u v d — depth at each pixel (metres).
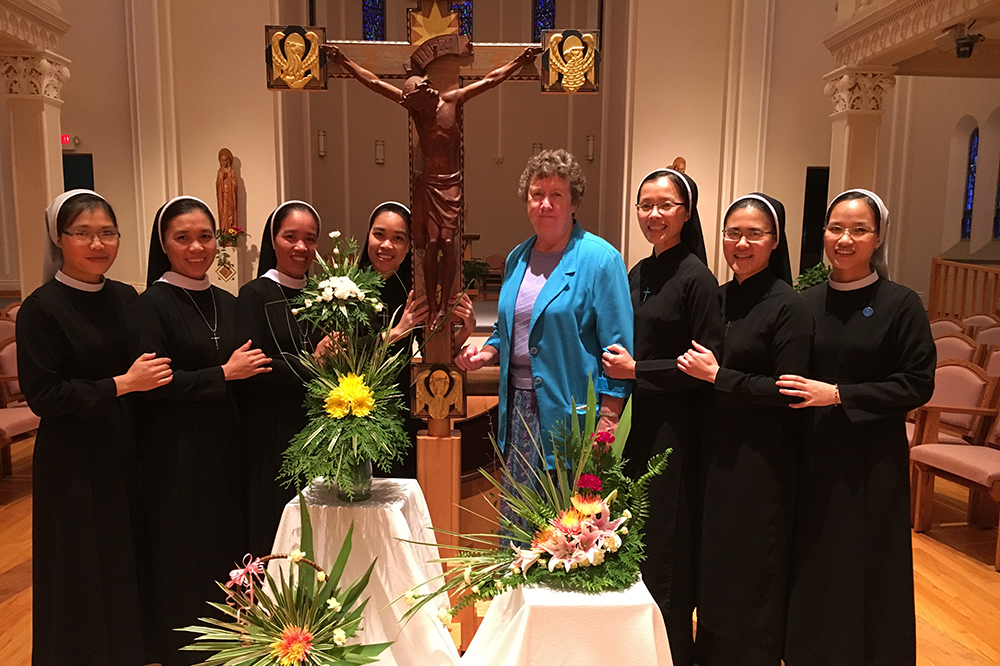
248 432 2.66
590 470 2.02
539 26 13.98
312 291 2.29
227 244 8.87
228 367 2.44
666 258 2.48
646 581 2.41
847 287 2.40
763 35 8.95
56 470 2.25
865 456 2.28
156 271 2.61
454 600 2.58
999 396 4.30
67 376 2.30
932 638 3.07
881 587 2.27
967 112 10.53
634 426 2.45
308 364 2.35
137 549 2.46
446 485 2.54
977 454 4.08
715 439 2.37
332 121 13.71
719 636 2.42
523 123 14.31
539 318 2.33
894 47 6.03
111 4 8.62
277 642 2.00
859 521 2.26
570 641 1.83
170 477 2.43
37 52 6.09
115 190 8.94
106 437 2.32
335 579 2.07
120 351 2.40
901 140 10.64
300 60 2.29
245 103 8.88
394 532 2.18
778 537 2.32
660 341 2.42
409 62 2.32
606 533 1.92
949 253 10.79
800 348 2.28
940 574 3.72
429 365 2.46
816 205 9.30
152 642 2.49
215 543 2.49
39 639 2.29
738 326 2.38
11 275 12.91
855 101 6.75
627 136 9.30
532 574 1.93
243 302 2.67
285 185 9.23
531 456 2.39
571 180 2.27
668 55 9.16
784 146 9.17
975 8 4.95
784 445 2.35
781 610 2.34
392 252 2.83
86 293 2.35
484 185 14.52
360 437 2.14
